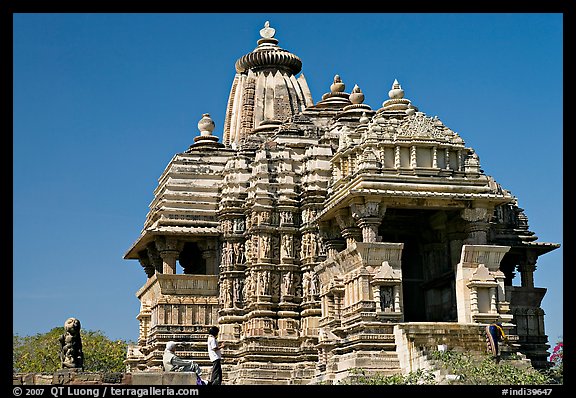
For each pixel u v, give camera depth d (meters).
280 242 52.31
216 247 54.62
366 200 43.59
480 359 38.34
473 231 44.91
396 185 43.69
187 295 53.09
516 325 47.16
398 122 46.56
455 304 45.47
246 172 54.69
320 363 45.09
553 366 45.56
